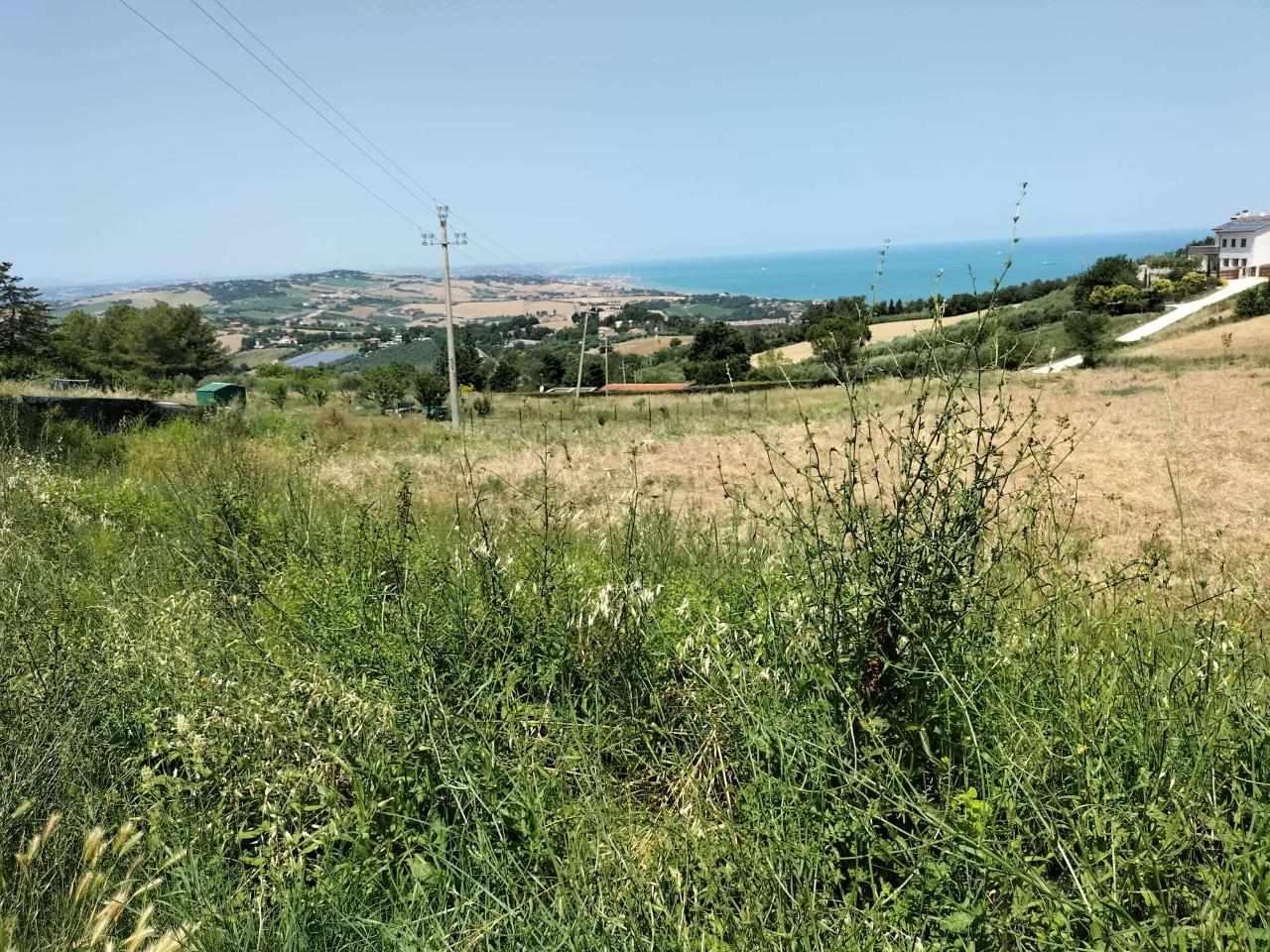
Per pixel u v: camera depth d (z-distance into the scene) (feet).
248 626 13.89
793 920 7.63
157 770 10.41
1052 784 9.22
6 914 7.16
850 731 9.53
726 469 50.93
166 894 8.25
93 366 226.38
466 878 8.70
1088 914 7.26
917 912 8.20
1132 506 35.78
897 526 10.66
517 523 21.83
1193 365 125.49
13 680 10.95
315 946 7.91
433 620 13.47
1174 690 10.54
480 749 10.04
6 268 219.82
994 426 10.83
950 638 10.17
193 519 21.58
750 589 14.08
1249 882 7.41
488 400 152.97
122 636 12.44
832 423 78.95
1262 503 36.22
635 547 18.62
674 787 10.52
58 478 28.89
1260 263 350.64
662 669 12.75
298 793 9.65
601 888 8.09
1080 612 13.76
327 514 25.29
